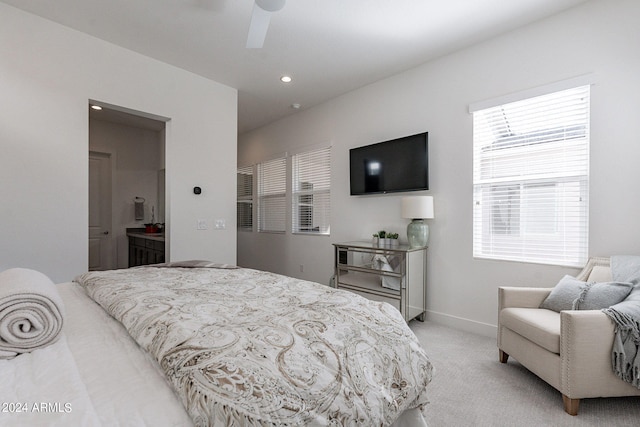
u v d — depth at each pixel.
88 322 1.11
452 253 2.94
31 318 0.87
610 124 2.12
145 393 0.68
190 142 3.24
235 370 0.71
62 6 2.21
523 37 2.49
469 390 1.82
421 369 1.10
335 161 4.02
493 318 2.68
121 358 0.83
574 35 2.26
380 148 3.41
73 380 0.70
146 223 4.92
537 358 1.80
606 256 2.14
